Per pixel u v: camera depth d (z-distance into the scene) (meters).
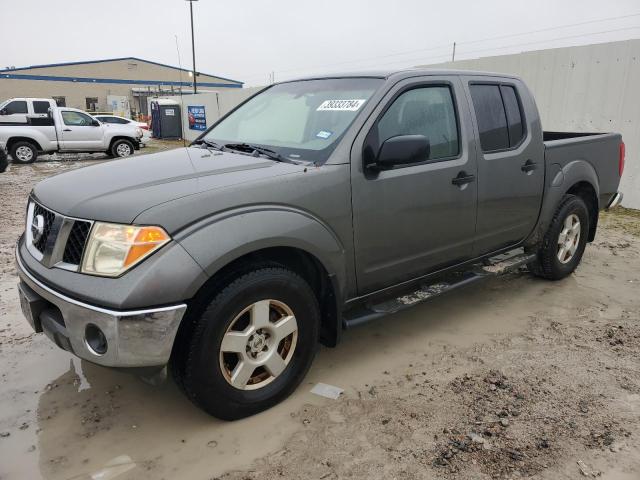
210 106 23.72
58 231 2.50
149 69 61.50
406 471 2.35
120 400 2.94
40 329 2.71
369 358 3.43
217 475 2.35
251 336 2.66
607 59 7.74
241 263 2.62
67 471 2.37
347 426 2.69
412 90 3.38
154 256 2.30
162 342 2.31
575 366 3.31
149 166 3.07
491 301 4.44
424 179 3.29
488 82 3.91
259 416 2.77
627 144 7.73
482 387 3.06
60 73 56.44
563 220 4.56
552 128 8.66
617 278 5.00
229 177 2.70
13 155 15.50
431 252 3.49
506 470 2.35
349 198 2.94
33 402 2.91
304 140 3.21
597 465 2.39
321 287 3.05
